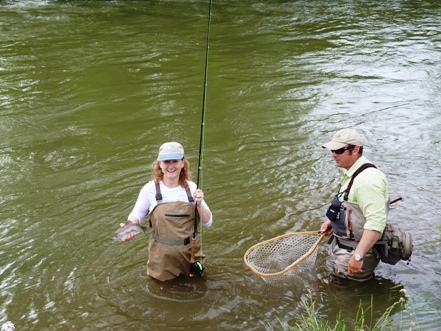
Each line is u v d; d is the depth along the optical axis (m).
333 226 4.56
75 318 4.41
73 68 10.49
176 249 4.56
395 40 12.62
